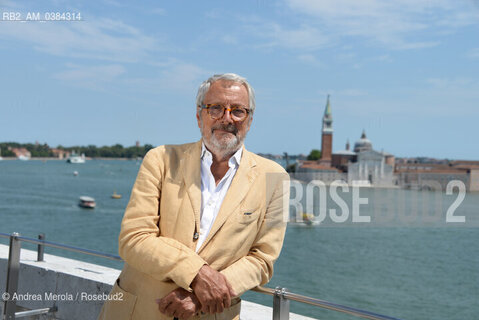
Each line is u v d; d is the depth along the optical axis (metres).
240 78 1.94
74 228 58.50
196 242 1.84
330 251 47.94
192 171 1.91
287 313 1.97
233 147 1.90
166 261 1.72
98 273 3.13
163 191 1.89
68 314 3.09
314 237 55.00
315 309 24.98
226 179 1.94
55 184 126.50
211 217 1.89
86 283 3.01
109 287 2.88
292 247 48.53
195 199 1.87
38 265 3.31
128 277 1.90
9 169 193.88
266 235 1.95
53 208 77.44
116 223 63.19
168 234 1.85
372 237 60.22
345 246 51.62
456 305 30.20
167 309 1.74
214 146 1.90
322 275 37.12
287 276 36.47
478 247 54.81
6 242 6.79
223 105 1.89
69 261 3.47
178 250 1.74
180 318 1.75
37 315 3.26
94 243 49.16
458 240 60.31
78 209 77.75
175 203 1.86
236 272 1.81
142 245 1.76
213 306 1.71
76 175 167.50
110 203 87.31
